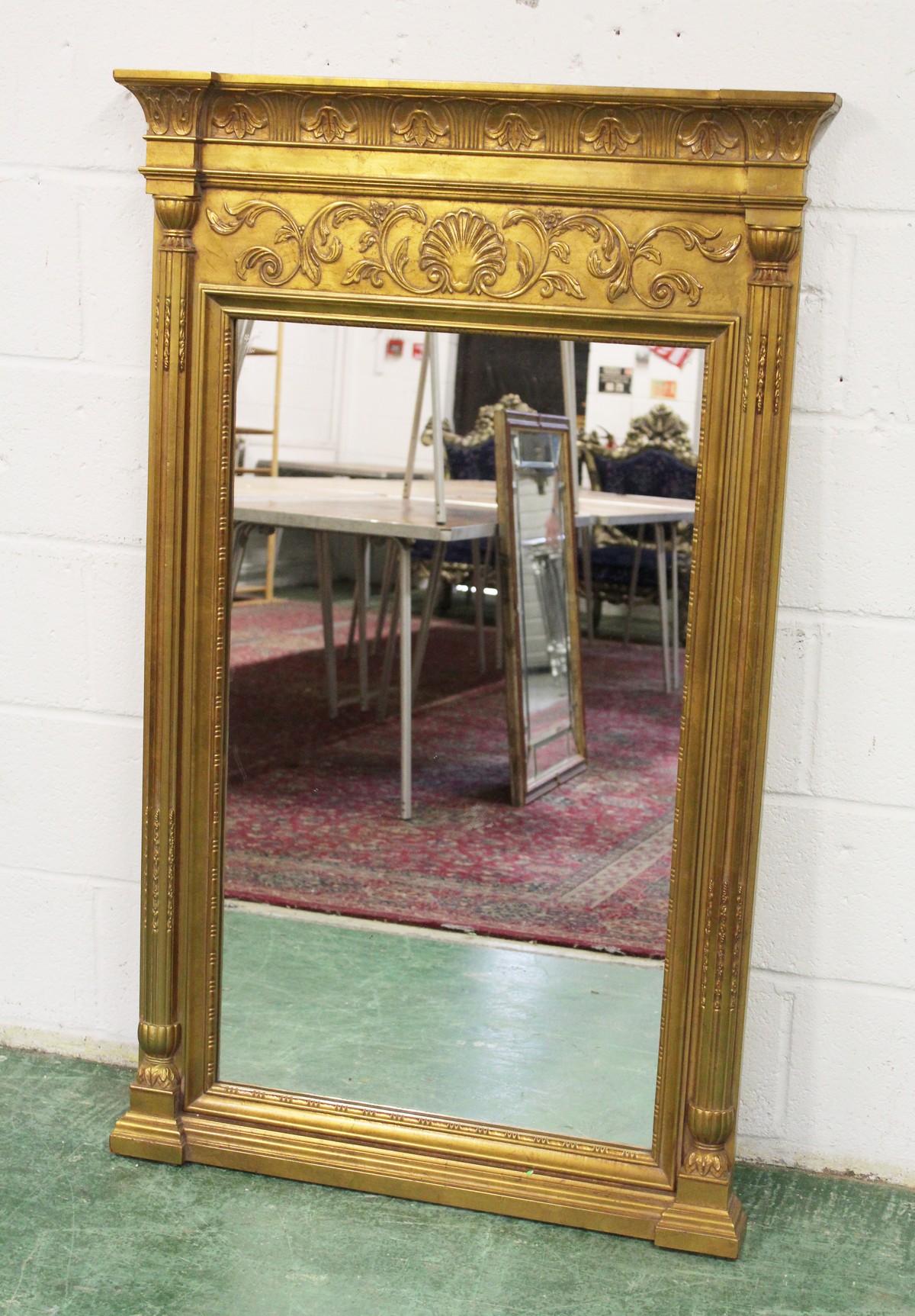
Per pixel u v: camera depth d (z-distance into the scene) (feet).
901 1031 6.54
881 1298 5.80
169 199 6.08
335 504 7.75
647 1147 6.30
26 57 6.66
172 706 6.46
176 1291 5.61
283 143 5.98
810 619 6.26
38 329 6.87
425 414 7.78
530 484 7.86
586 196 5.74
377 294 6.03
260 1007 7.12
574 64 6.10
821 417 6.09
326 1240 6.02
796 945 6.57
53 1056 7.59
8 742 7.32
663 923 7.57
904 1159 6.66
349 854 7.88
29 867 7.43
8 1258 5.78
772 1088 6.74
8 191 6.78
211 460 6.31
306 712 7.79
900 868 6.39
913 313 5.93
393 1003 7.14
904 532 6.10
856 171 5.89
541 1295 5.70
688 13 5.94
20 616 7.17
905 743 6.28
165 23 6.51
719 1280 5.87
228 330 6.23
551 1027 6.91
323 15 6.34
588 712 8.21
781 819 6.48
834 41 5.83
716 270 5.68
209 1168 6.59
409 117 5.84
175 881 6.59
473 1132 6.43
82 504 6.98
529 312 5.90
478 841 8.04
